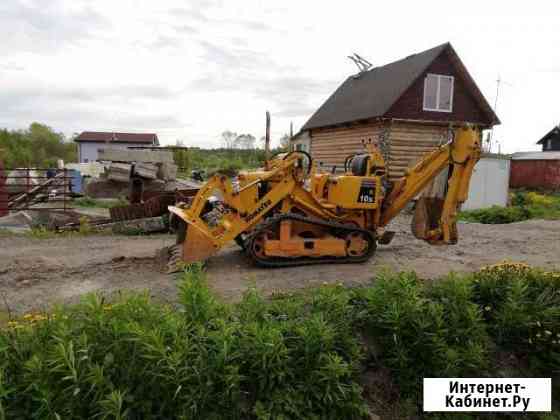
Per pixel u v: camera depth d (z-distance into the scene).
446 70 17.08
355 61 22.73
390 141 16.44
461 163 7.11
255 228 6.91
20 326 3.33
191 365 3.08
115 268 7.04
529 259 8.19
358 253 7.57
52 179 16.20
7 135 57.41
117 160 18.69
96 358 3.01
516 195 21.72
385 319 4.15
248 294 4.15
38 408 2.78
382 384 4.10
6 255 8.09
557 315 4.47
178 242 7.65
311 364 3.52
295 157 7.08
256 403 3.25
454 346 4.15
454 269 7.28
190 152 40.97
